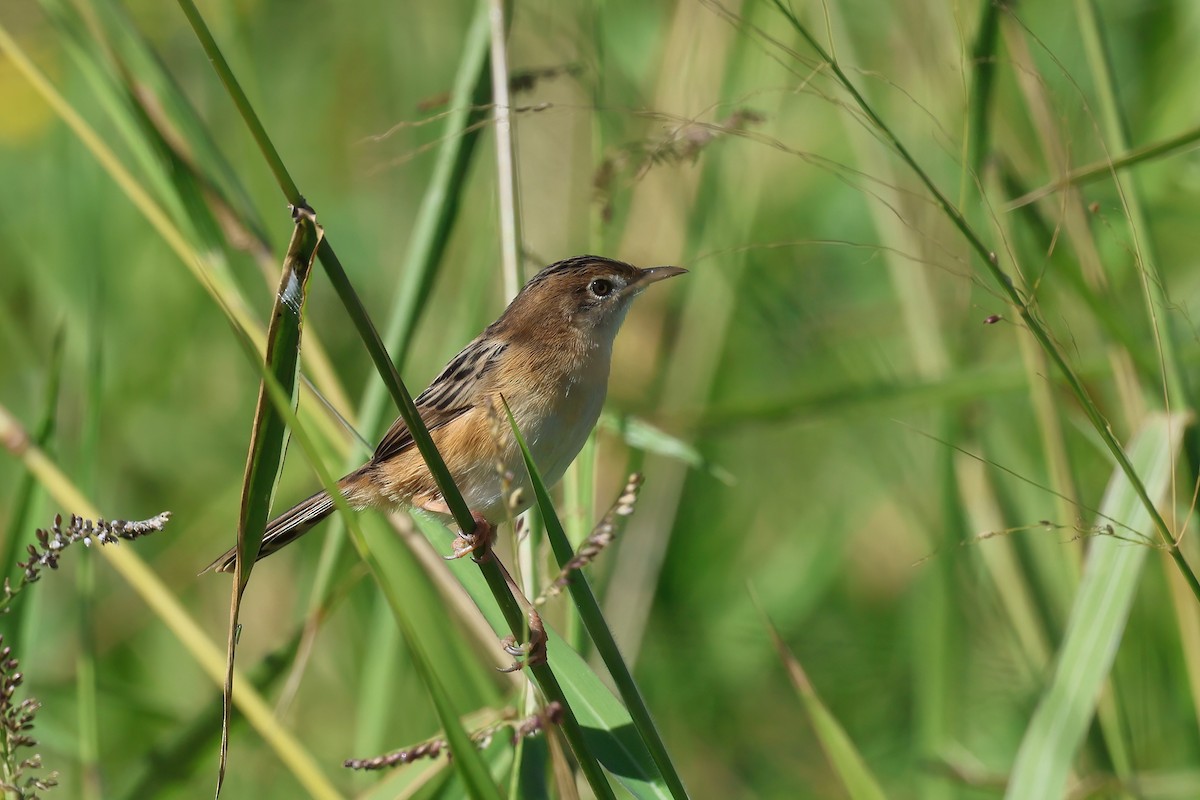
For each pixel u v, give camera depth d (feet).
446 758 25.40
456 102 29.04
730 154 37.83
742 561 44.93
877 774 39.73
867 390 33.01
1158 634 36.52
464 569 24.16
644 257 39.60
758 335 43.29
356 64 48.78
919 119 35.14
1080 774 31.30
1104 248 35.94
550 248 39.11
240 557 18.29
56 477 27.55
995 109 35.01
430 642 29.01
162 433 45.01
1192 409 26.45
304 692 39.86
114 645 41.45
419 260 28.91
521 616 20.08
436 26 47.47
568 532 28.27
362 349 45.32
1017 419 40.68
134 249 45.52
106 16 28.96
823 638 42.96
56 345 28.94
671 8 39.86
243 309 28.99
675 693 41.65
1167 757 34.73
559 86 37.96
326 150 48.93
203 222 29.22
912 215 35.63
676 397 39.09
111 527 18.16
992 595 39.45
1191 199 36.35
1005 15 29.45
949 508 33.71
